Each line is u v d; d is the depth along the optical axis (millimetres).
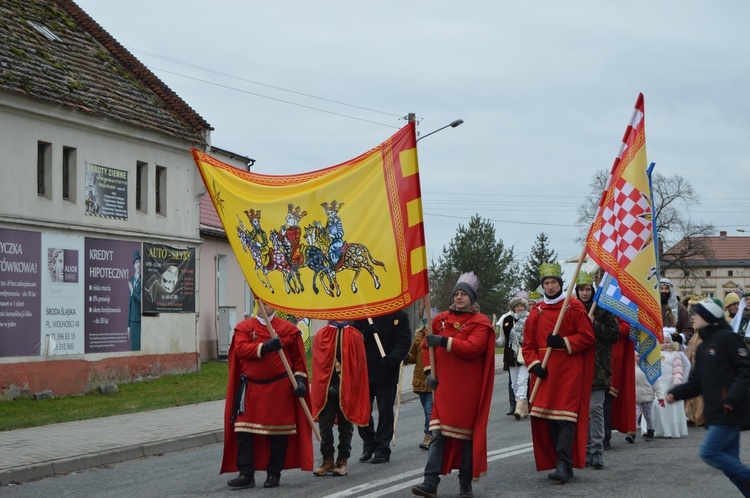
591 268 15422
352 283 9195
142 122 24109
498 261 77938
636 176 11266
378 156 9141
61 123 21391
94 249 22219
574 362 9602
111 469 11742
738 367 7492
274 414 9656
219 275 32125
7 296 19469
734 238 111688
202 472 11016
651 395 12852
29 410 17391
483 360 8758
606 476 9820
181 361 25609
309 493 9195
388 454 11234
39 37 23656
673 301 15211
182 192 26000
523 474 10016
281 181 9609
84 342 21734
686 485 9180
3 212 19547
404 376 27000
